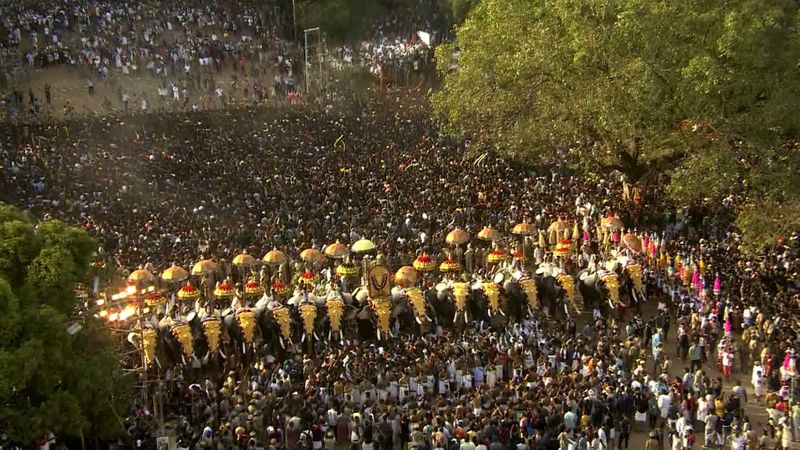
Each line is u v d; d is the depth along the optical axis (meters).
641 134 130.25
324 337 102.69
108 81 198.75
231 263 118.88
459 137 167.75
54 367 73.19
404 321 104.50
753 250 122.19
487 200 144.25
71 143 162.50
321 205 142.25
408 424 80.62
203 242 124.38
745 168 125.81
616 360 92.06
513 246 125.12
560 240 123.44
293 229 132.50
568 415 79.81
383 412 81.00
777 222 120.19
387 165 162.62
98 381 75.31
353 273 111.00
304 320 101.06
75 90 194.75
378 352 94.06
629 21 124.88
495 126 144.12
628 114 127.88
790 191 119.12
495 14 143.00
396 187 149.75
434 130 186.38
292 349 100.50
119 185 145.50
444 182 152.12
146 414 83.25
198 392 86.44
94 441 80.56
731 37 119.56
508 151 142.38
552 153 158.25
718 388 88.69
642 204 142.75
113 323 88.69
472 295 106.88
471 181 152.50
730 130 122.81
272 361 96.25
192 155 161.25
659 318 105.19
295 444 79.25
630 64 124.88
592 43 130.25
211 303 102.38
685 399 85.75
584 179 159.12
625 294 111.69
